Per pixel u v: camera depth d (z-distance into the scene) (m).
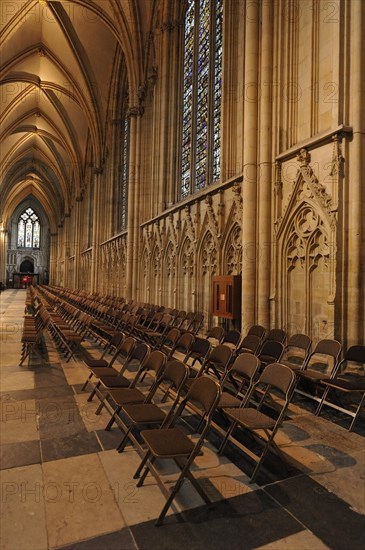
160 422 3.99
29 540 2.78
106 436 4.65
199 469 3.88
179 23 16.39
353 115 7.00
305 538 2.84
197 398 3.82
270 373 4.45
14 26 21.48
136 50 18.72
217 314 10.73
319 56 8.24
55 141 39.59
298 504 3.28
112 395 4.73
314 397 5.67
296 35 8.84
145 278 18.38
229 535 2.87
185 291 13.85
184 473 3.12
